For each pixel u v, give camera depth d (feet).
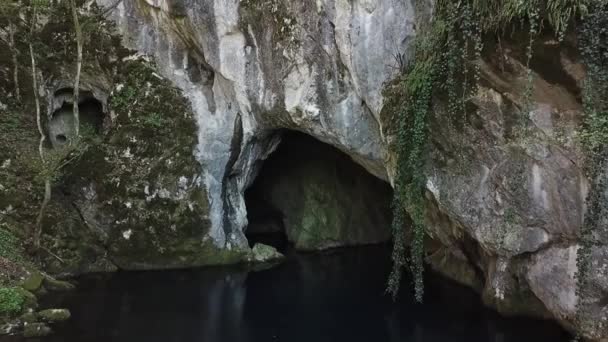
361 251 38.99
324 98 28.91
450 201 24.09
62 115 36.04
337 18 26.37
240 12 30.27
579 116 19.80
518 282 24.81
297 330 24.35
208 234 33.96
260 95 31.55
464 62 21.84
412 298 28.35
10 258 28.99
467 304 27.14
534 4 19.20
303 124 30.53
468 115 22.56
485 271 27.40
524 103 20.27
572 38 18.95
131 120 33.37
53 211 31.94
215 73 33.19
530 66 20.34
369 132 29.01
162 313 26.30
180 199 33.35
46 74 34.27
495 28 20.58
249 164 36.52
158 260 33.27
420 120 23.30
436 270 32.19
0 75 33.24
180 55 33.94
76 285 30.07
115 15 33.91
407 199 25.00
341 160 41.24
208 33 31.35
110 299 27.99
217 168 34.30
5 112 33.09
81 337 23.24
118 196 32.86
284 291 29.78
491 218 23.35
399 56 25.36
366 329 24.48
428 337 23.45
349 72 27.30
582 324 20.26
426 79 22.93
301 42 28.53
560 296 21.99
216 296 28.71
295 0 28.12
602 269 19.66
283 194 42.27
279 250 38.96
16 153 32.30
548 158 21.07
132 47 33.99
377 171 30.89
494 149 22.41
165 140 33.42
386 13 25.35
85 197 32.96
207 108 33.99
